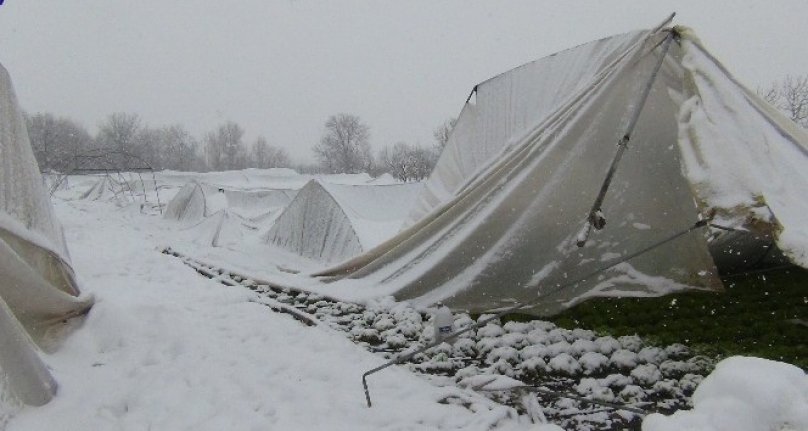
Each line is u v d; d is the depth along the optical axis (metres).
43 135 67.75
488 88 8.70
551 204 6.09
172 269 10.06
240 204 29.06
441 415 3.71
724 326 5.26
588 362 4.54
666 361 4.49
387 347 5.36
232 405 3.91
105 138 81.62
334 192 12.47
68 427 3.59
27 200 5.17
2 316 3.64
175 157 89.94
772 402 1.94
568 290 6.06
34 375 3.79
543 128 6.24
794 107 38.84
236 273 9.39
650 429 2.13
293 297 7.53
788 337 4.93
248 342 5.52
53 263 5.25
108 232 16.69
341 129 83.19
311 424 3.64
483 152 8.24
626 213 5.97
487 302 6.28
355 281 7.46
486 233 6.36
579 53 7.20
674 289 6.07
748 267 7.62
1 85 5.09
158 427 3.60
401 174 58.06
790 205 4.07
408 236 7.25
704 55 5.21
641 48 5.68
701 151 4.68
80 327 5.28
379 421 3.66
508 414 3.71
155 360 4.84
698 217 5.84
